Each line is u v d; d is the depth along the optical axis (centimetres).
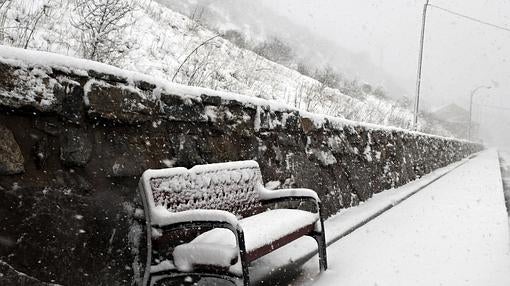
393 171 802
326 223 486
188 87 319
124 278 255
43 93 222
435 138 1366
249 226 279
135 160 269
